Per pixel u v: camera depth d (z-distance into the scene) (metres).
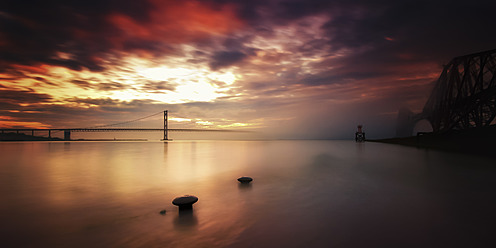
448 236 2.98
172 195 5.50
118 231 3.36
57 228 3.51
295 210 4.19
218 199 5.03
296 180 7.12
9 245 2.93
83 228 3.50
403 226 3.35
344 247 2.71
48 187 6.49
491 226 3.31
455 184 6.28
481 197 4.91
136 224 3.63
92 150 25.56
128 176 8.22
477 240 2.86
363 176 7.69
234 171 9.21
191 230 3.34
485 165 10.15
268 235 3.11
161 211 4.27
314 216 3.85
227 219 3.77
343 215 3.88
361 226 3.37
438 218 3.66
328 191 5.63
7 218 3.98
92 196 5.46
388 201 4.68
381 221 3.56
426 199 4.79
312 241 2.89
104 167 10.75
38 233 3.32
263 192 5.63
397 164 10.70
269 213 4.05
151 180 7.44
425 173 8.16
